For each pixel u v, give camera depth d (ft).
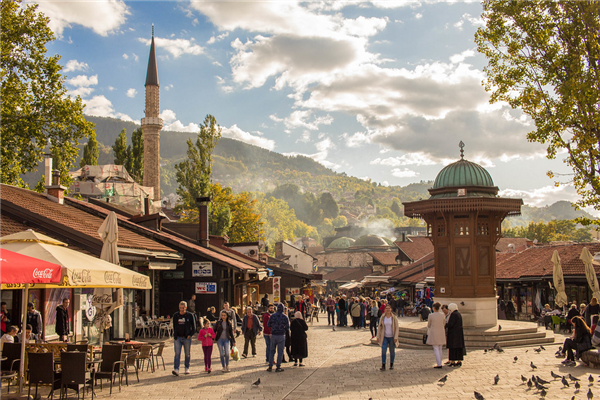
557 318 80.43
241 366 51.62
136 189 205.98
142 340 69.51
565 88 41.65
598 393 35.04
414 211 72.02
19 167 107.65
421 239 226.79
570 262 99.14
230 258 107.86
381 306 87.04
